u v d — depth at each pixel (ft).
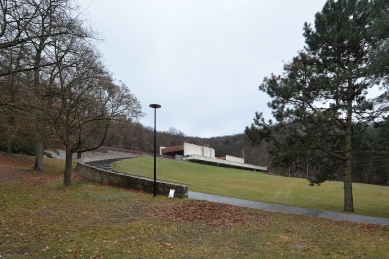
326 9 55.26
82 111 57.93
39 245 21.57
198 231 29.71
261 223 35.86
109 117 58.95
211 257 21.63
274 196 71.26
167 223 32.07
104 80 57.47
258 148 345.92
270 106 48.47
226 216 39.19
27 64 37.17
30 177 67.26
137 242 24.16
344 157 53.93
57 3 37.45
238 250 23.84
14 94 41.04
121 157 150.71
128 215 34.81
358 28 50.06
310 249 24.98
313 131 53.11
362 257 23.22
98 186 56.29
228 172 161.68
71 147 55.62
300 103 49.78
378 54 40.22
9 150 102.78
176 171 127.34
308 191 88.33
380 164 177.99
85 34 39.27
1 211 31.60
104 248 21.89
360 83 50.16
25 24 33.58
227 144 397.39
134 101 81.71
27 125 60.90
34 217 30.60
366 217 46.24
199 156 206.80
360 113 50.24
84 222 29.96
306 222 38.63
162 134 368.07
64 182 54.80
